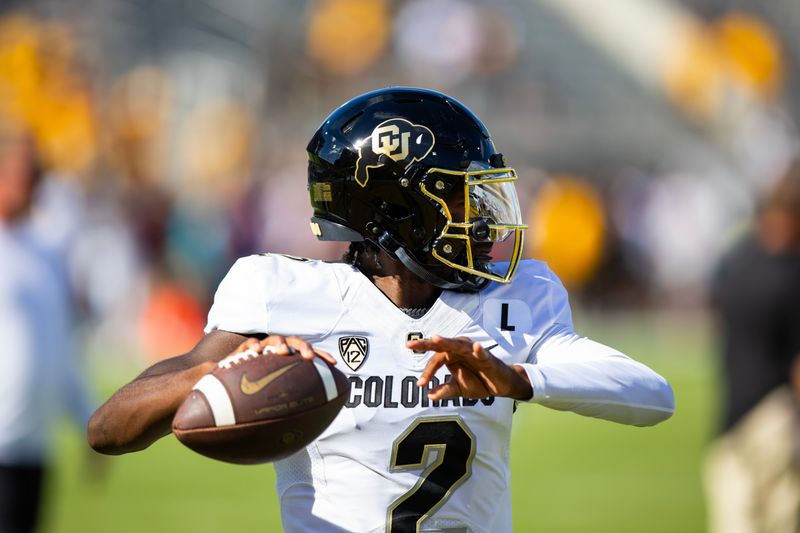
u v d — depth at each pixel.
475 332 9.98
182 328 53.16
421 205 9.96
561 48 87.06
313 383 9.02
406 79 82.56
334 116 10.46
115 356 50.16
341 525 9.65
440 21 82.69
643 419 9.87
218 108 75.75
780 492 19.14
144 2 82.12
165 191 58.78
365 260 10.28
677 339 58.34
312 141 10.59
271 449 9.00
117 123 69.19
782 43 90.50
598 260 65.81
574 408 9.49
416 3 83.62
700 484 28.44
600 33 88.19
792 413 18.97
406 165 9.98
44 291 17.27
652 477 29.33
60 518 24.27
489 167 10.16
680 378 45.88
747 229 19.89
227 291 9.89
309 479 9.80
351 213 10.20
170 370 9.48
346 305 9.84
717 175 81.75
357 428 9.66
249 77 81.25
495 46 83.31
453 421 9.73
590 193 66.75
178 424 8.96
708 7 91.19
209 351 9.68
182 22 82.44
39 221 22.33
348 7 83.00
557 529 23.44
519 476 29.55
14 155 17.11
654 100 85.50
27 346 16.95
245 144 71.44
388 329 9.82
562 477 29.39
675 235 67.25
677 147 83.06
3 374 16.84
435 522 9.68
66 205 24.42
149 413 9.29
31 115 69.25
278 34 83.31
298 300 9.78
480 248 10.23
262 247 58.44
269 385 8.90
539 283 10.38
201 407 8.91
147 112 70.62
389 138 10.04
